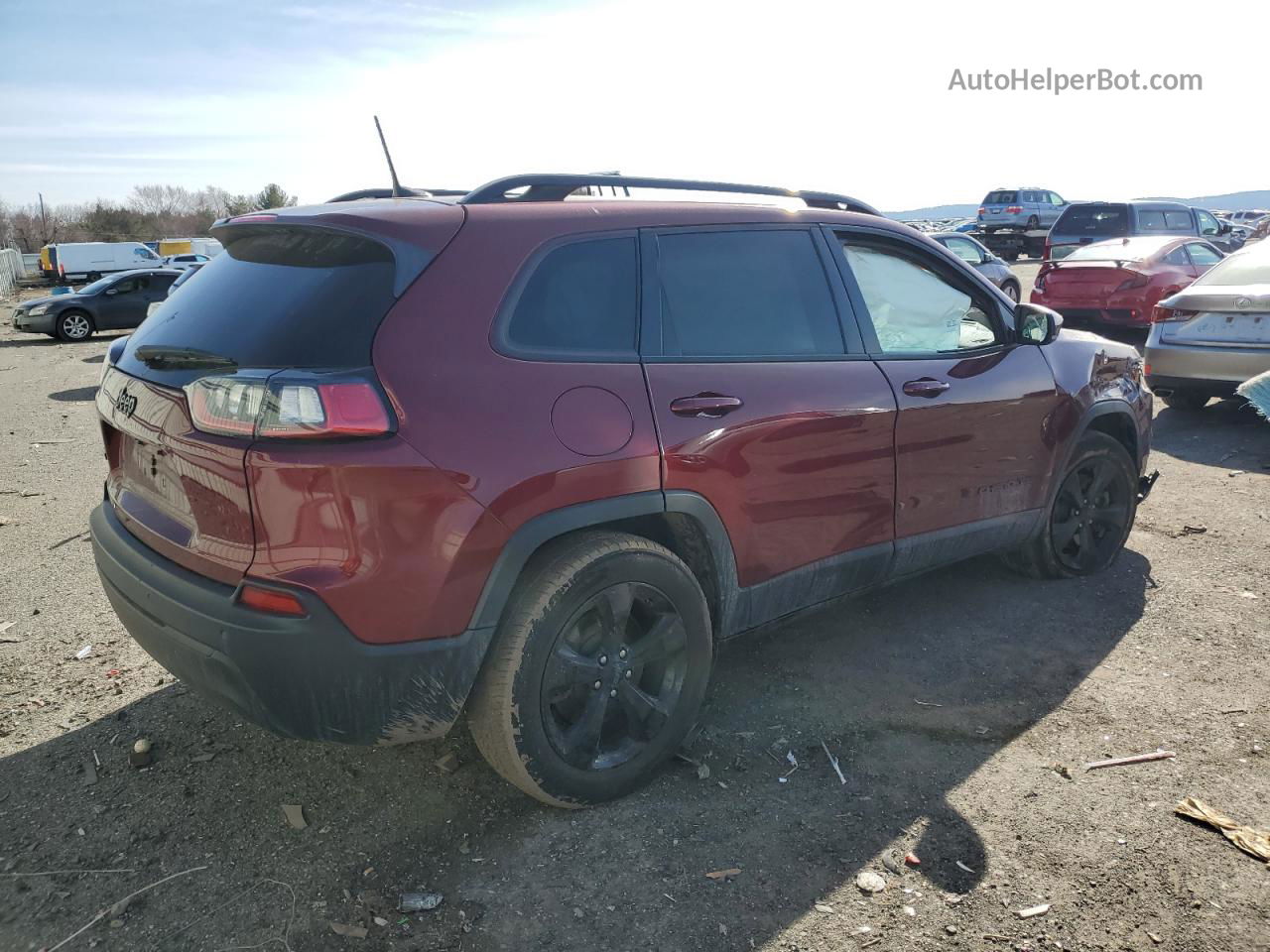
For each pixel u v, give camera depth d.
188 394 2.41
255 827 2.73
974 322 3.96
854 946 2.27
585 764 2.73
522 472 2.46
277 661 2.28
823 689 3.54
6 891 2.46
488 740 2.61
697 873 2.53
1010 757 3.08
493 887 2.48
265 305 2.54
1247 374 7.39
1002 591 4.46
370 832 2.71
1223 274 8.01
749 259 3.19
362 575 2.27
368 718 2.37
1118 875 2.51
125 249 39.84
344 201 3.05
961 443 3.71
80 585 4.63
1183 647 3.86
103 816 2.78
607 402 2.68
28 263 58.38
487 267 2.58
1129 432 4.73
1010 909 2.39
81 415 10.05
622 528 2.86
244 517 2.30
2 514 5.94
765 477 3.04
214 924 2.35
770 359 3.12
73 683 3.60
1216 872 2.52
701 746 3.15
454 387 2.42
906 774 2.98
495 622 2.47
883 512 3.47
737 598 3.09
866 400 3.32
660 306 2.92
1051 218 31.33
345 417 2.24
